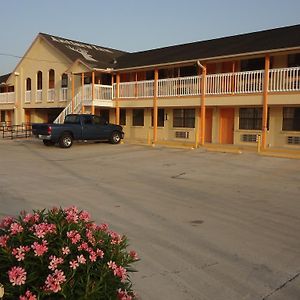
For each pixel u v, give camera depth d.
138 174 13.87
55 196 9.86
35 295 2.70
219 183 12.16
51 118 37.62
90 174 13.73
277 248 6.16
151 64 24.38
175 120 25.94
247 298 4.48
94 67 26.66
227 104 20.81
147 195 10.19
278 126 20.94
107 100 27.14
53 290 2.70
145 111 27.62
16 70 38.53
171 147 22.23
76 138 23.09
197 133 22.36
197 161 17.06
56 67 34.00
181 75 25.44
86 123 23.50
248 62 22.05
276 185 11.83
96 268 2.99
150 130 27.28
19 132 34.00
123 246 3.37
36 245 2.87
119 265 3.15
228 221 7.70
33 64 36.69
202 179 12.90
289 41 19.34
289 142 20.55
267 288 4.75
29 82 37.75
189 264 5.46
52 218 3.22
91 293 2.79
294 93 18.25
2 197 9.65
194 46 27.48
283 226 7.40
